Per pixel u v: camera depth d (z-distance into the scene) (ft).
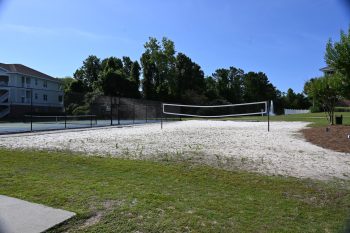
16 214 12.28
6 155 23.68
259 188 16.42
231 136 39.70
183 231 11.27
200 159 23.26
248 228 11.66
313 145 31.48
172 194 15.19
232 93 258.16
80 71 240.12
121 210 12.89
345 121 66.28
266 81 282.15
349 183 17.43
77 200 13.92
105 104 111.86
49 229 11.14
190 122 82.84
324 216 12.97
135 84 170.91
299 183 17.15
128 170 19.69
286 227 11.85
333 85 43.73
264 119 91.81
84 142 32.89
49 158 23.00
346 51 39.11
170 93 189.16
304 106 272.51
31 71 165.27
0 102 114.01
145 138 37.24
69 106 109.29
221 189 16.26
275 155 25.44
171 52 205.05
